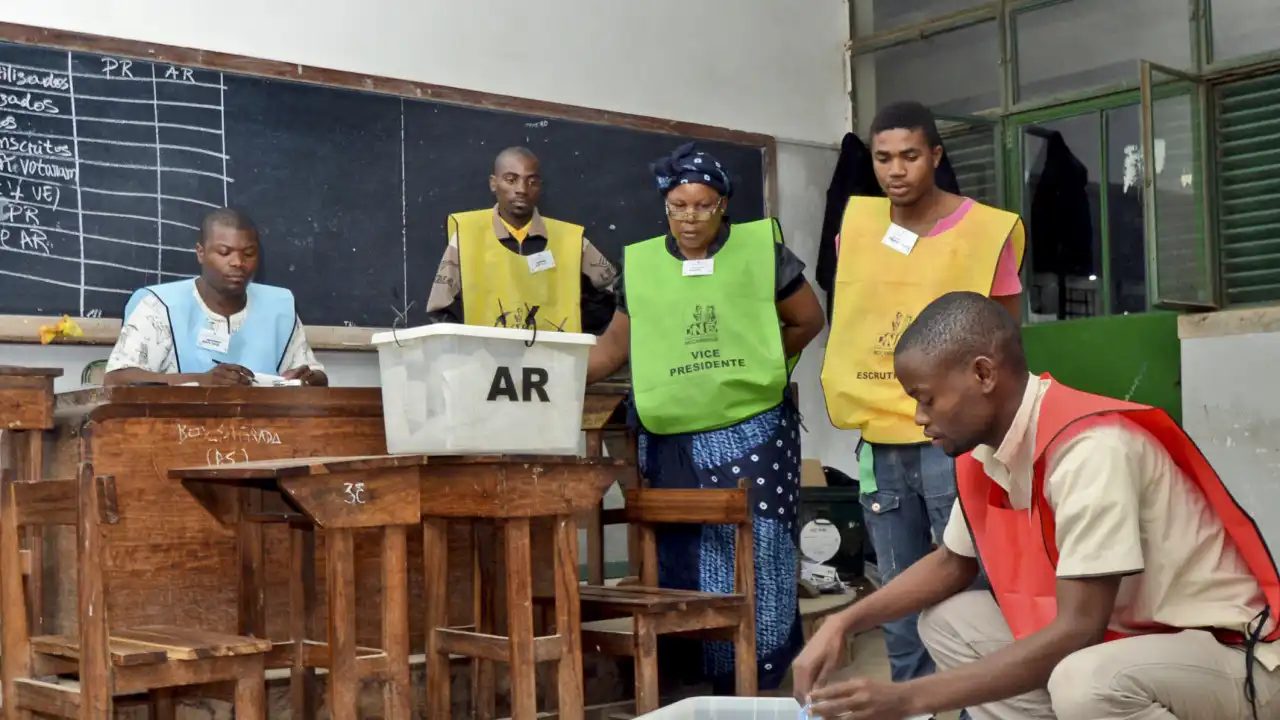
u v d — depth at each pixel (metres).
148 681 2.24
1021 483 1.88
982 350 1.79
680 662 3.37
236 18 4.39
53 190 4.01
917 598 2.10
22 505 2.48
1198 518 1.83
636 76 5.38
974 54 5.77
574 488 2.62
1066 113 5.46
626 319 3.35
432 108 4.78
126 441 2.63
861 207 2.97
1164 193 4.70
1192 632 1.79
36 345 3.98
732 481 3.15
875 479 2.94
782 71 5.88
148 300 3.44
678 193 3.11
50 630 2.75
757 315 3.15
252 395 2.77
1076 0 5.43
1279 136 4.79
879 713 1.64
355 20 4.63
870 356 2.87
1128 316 5.18
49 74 4.01
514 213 4.25
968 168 5.81
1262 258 4.81
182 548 2.70
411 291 4.70
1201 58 4.97
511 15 5.02
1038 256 5.58
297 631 2.72
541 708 3.23
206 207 4.29
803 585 4.49
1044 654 1.71
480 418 2.51
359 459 2.38
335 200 4.54
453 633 2.72
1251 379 4.70
